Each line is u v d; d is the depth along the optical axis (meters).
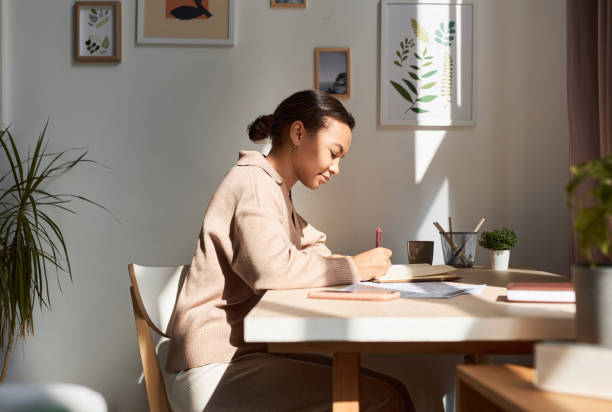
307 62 2.20
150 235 2.17
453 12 2.21
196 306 1.26
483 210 2.19
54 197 2.13
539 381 0.61
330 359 1.30
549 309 0.87
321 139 1.41
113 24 2.19
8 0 2.19
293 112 1.43
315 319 0.82
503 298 1.01
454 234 1.81
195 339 1.21
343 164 2.20
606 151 1.59
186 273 1.51
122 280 2.16
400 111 2.19
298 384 1.14
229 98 2.19
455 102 2.20
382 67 2.19
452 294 1.04
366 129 2.20
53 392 2.03
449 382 1.96
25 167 2.16
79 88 2.19
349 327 0.82
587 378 0.58
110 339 2.15
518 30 2.21
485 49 2.21
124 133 2.19
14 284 2.00
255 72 2.20
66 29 2.19
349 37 2.21
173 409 1.27
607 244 0.65
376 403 1.15
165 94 2.19
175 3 2.20
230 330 1.23
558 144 2.19
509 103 2.21
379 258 1.33
